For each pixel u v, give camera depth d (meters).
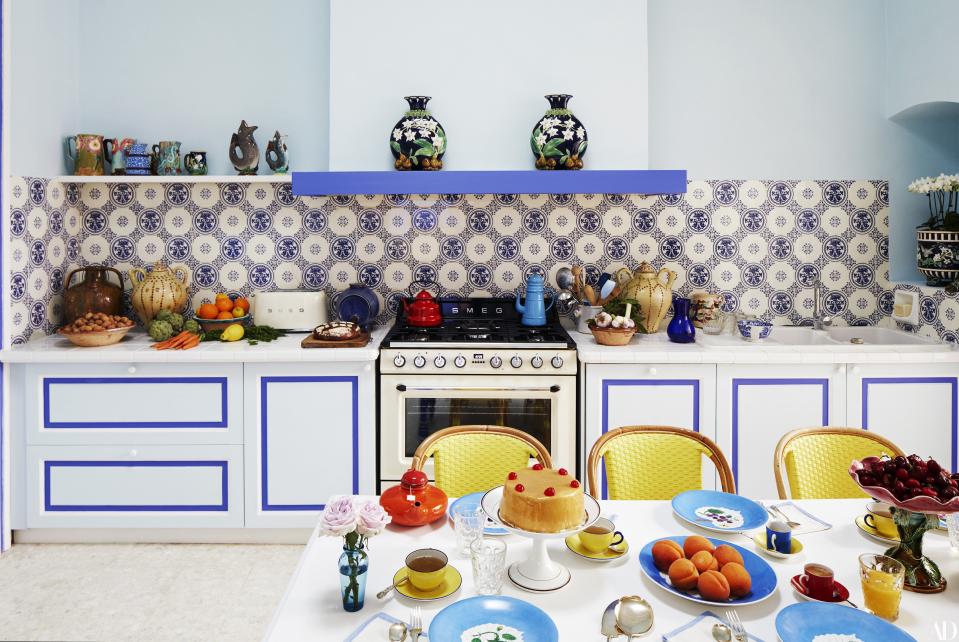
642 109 3.59
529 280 3.71
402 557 1.67
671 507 1.94
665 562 1.57
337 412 3.34
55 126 3.65
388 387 3.33
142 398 3.33
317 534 1.79
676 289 3.91
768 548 1.69
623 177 3.36
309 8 3.85
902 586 1.47
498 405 3.36
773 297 3.91
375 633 1.35
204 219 3.88
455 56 3.61
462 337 3.39
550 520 1.51
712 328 3.71
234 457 3.36
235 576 3.10
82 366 3.31
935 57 3.44
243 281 3.91
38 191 3.51
